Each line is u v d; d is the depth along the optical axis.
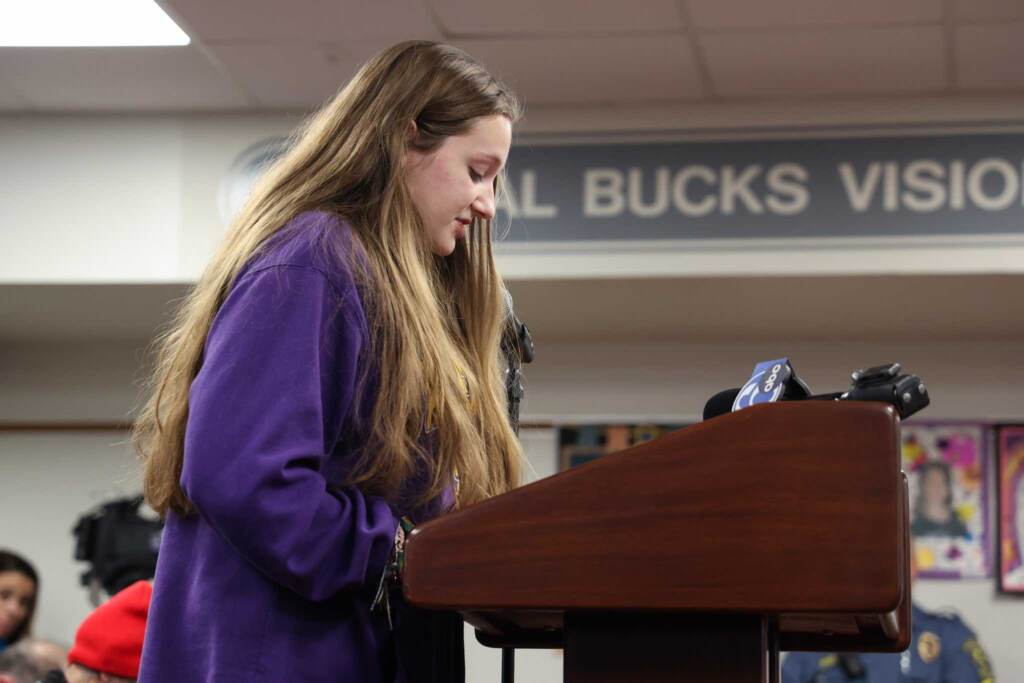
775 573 0.96
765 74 5.69
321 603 1.31
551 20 5.29
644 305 6.43
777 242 5.84
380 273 1.42
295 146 1.63
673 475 0.99
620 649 1.04
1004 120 5.77
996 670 6.43
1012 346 6.82
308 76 5.89
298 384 1.29
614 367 7.16
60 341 7.48
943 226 5.74
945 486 6.64
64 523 7.30
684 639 1.03
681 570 0.98
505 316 1.76
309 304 1.34
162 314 6.78
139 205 6.23
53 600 7.18
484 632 1.42
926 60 5.51
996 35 5.27
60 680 3.65
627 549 0.99
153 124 6.29
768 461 0.97
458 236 1.61
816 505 0.96
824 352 6.99
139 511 7.01
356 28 5.43
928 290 6.01
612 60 5.62
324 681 1.29
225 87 6.03
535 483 1.02
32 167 6.30
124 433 7.40
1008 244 5.69
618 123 6.00
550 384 7.18
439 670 1.39
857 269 5.77
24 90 6.13
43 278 6.21
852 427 0.96
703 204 5.91
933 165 5.79
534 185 6.00
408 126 1.53
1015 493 6.57
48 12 5.42
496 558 1.01
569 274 5.95
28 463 7.41
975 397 6.81
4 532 7.32
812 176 5.86
